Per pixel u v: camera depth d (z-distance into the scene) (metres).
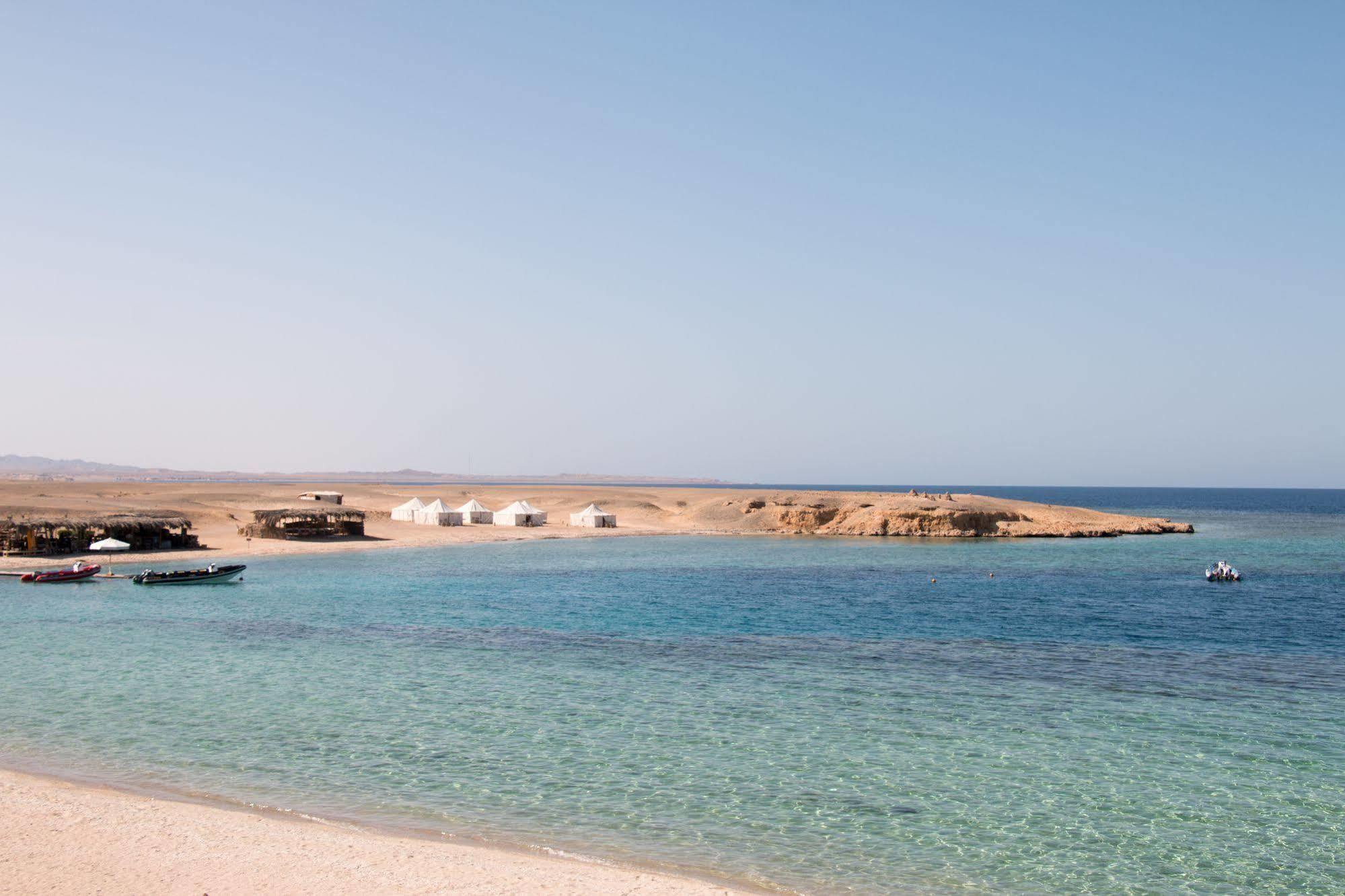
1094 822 19.89
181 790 20.83
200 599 56.81
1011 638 42.97
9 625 45.84
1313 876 17.38
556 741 25.38
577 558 91.00
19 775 21.47
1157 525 135.00
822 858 17.83
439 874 15.76
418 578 70.25
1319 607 54.59
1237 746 25.44
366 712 28.36
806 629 45.44
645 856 17.66
